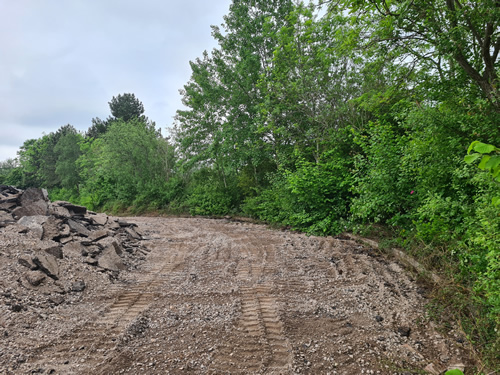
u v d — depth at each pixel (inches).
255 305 188.1
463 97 188.2
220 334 153.8
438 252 194.1
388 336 146.5
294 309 180.1
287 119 556.7
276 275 243.6
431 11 183.5
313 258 285.4
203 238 422.0
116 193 1047.6
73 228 319.3
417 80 231.6
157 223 620.4
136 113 1695.4
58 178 1717.5
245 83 678.5
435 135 192.2
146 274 262.4
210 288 221.6
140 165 1020.5
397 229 295.3
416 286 199.8
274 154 645.9
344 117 454.9
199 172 881.5
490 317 127.7
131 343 148.1
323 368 125.1
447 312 160.4
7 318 164.4
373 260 263.3
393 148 273.9
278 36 487.2
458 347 133.3
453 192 204.4
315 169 406.3
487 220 130.2
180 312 182.2
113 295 212.4
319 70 470.6
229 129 690.8
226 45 713.0
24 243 247.8
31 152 2033.7
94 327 164.1
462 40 176.6
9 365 128.6
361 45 234.5
